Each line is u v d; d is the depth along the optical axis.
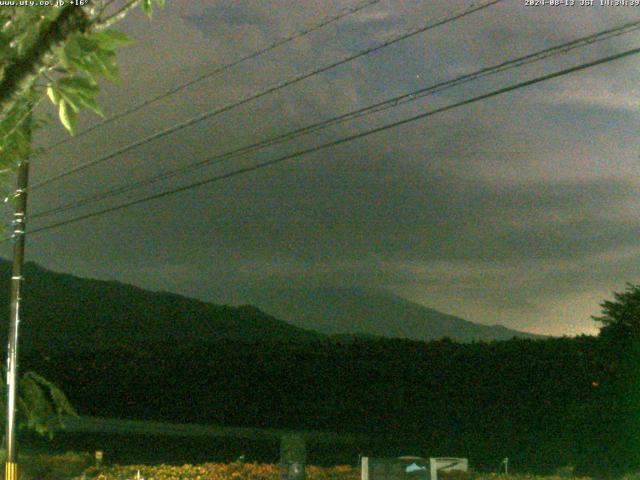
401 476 12.26
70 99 3.31
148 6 3.58
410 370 24.06
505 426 22.09
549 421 21.34
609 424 16.83
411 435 23.58
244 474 15.20
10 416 14.48
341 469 15.24
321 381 25.19
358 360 24.86
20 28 3.31
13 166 4.46
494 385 22.48
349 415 24.62
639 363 16.61
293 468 12.39
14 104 3.35
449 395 23.34
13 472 14.41
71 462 16.78
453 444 22.28
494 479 14.84
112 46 3.21
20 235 14.66
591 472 16.94
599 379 17.31
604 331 17.06
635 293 16.98
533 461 20.38
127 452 21.58
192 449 21.98
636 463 16.47
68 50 3.16
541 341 22.14
